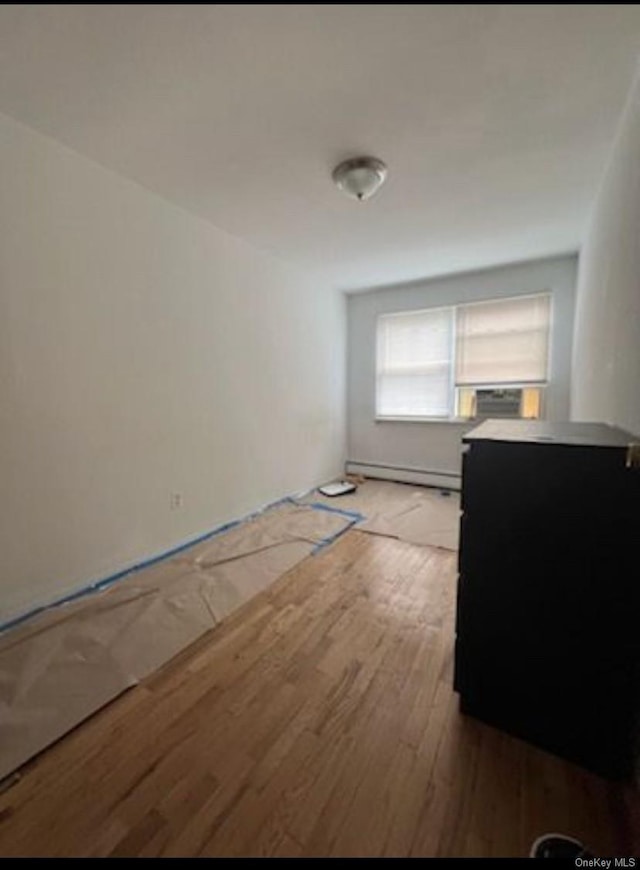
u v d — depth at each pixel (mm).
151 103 1589
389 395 4566
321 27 1233
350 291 4559
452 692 1484
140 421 2410
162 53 1334
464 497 1309
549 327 3619
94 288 2096
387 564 2541
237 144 1872
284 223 2768
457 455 4219
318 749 1256
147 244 2352
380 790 1130
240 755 1235
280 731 1322
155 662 1634
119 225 2184
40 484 1935
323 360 4316
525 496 1213
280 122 1706
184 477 2752
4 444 1788
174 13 1182
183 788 1131
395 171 2092
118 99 1566
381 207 2520
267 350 3475
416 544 2857
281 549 2740
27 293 1821
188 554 2629
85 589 2145
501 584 1274
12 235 1750
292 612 2002
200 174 2141
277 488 3758
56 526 2014
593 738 1180
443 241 3092
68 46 1299
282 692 1489
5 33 1242
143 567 2434
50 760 1209
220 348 2971
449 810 1075
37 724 1321
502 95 1544
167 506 2639
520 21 1218
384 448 4660
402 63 1380
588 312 2648
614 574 1117
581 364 2951
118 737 1294
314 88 1501
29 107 1621
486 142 1850
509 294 3750
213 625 1889
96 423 2164
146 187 2285
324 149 1905
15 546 1855
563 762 1214
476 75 1438
